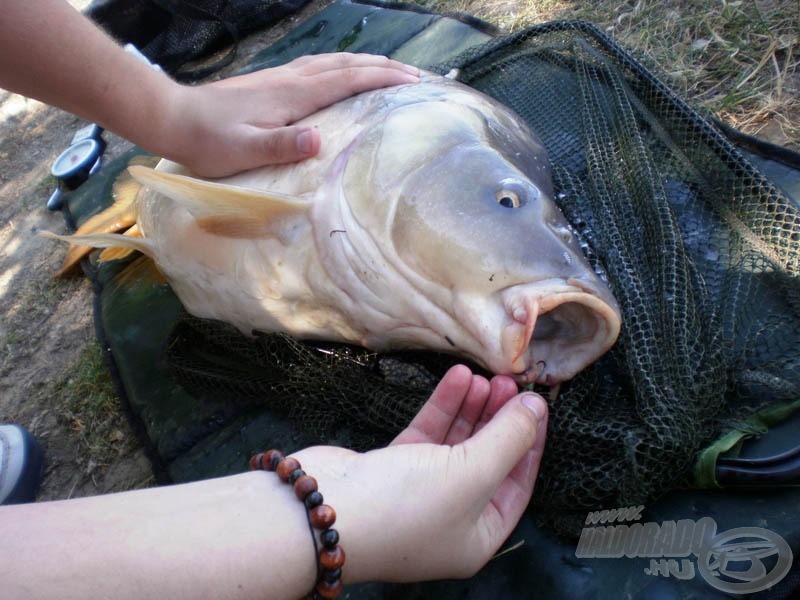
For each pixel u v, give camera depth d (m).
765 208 0.42
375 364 0.43
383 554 0.26
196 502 0.25
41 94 0.42
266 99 0.46
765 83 0.56
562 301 0.31
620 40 0.65
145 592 0.22
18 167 0.94
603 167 0.47
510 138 0.43
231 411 0.49
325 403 0.43
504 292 0.34
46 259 0.75
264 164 0.45
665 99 0.51
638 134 0.47
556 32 0.62
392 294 0.38
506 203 0.36
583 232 0.43
